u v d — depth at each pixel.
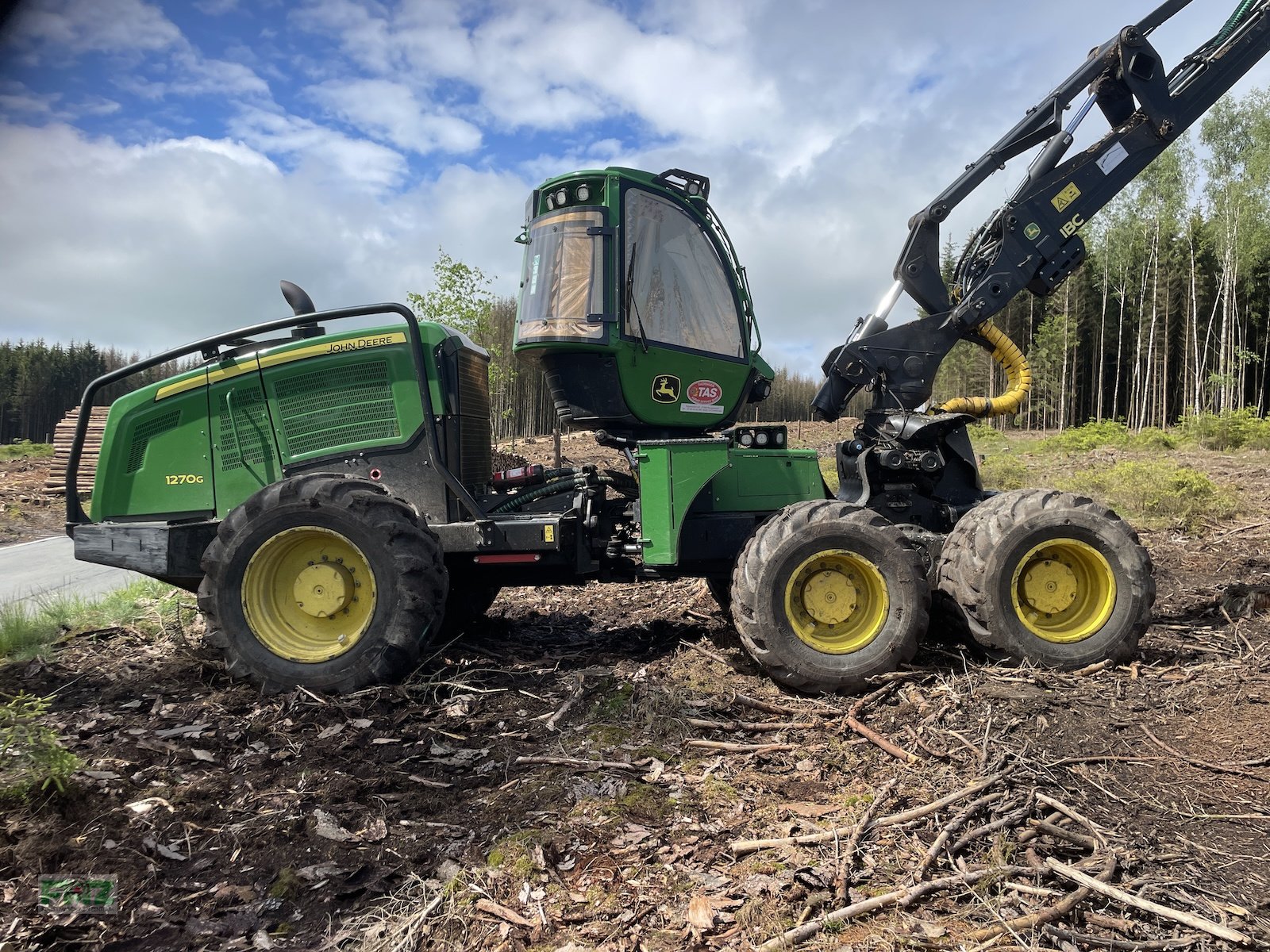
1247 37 5.08
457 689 3.98
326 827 2.63
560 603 6.30
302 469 4.51
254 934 2.12
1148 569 4.21
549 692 3.97
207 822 2.67
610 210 4.50
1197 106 5.08
